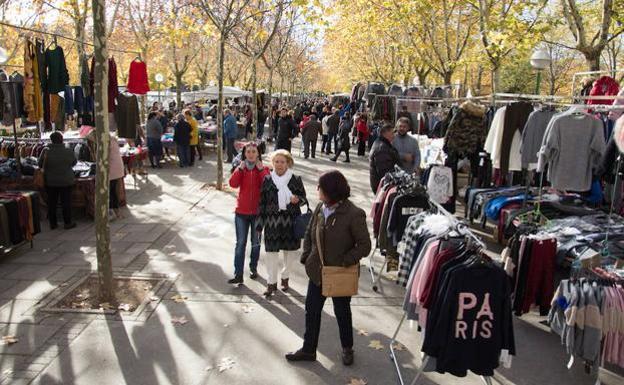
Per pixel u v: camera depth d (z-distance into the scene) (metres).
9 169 9.68
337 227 4.28
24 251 7.55
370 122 19.59
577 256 4.77
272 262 5.89
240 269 6.24
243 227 6.21
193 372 4.34
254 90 18.94
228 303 5.75
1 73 9.30
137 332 5.02
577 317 3.96
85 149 11.45
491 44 12.71
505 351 3.53
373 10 18.58
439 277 3.60
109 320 5.26
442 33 21.33
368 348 4.81
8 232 6.97
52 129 12.10
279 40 27.22
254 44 21.30
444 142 8.41
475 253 3.62
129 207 10.56
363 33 22.69
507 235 7.21
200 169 16.09
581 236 5.50
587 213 6.89
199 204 10.90
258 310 5.59
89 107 9.70
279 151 5.89
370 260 6.61
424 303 3.70
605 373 4.51
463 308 3.46
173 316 5.38
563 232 5.74
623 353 4.02
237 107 30.91
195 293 6.02
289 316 5.45
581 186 5.87
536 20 13.90
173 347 4.74
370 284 6.45
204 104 37.25
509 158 7.31
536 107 7.07
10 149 11.58
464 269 3.45
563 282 4.14
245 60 39.41
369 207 10.83
